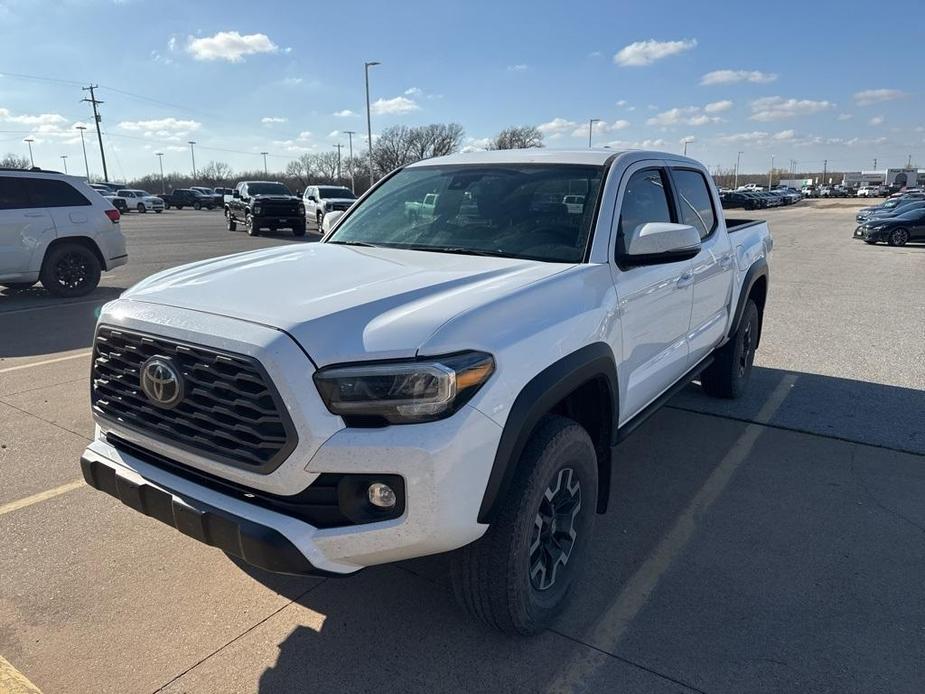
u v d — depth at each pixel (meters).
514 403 2.34
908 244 22.12
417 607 2.95
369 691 2.47
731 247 4.94
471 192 3.69
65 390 5.83
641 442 4.80
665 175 4.03
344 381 2.12
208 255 17.66
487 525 2.34
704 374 5.59
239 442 2.24
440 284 2.62
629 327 3.20
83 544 3.41
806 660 2.62
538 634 2.75
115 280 13.02
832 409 5.47
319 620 2.86
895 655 2.65
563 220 3.28
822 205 72.12
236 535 2.22
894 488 4.09
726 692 2.47
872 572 3.22
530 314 2.53
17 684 2.47
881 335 8.23
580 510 2.88
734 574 3.21
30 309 9.89
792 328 8.65
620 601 3.00
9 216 10.12
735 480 4.21
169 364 2.36
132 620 2.84
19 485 4.03
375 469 2.12
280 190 27.00
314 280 2.70
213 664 2.60
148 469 2.55
